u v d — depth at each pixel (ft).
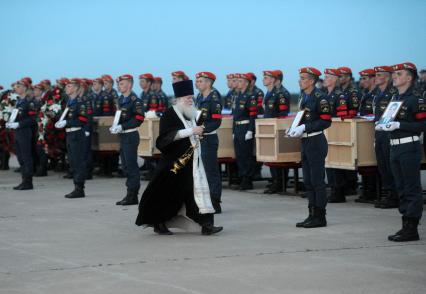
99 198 46.83
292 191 48.16
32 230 35.17
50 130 61.41
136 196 43.45
